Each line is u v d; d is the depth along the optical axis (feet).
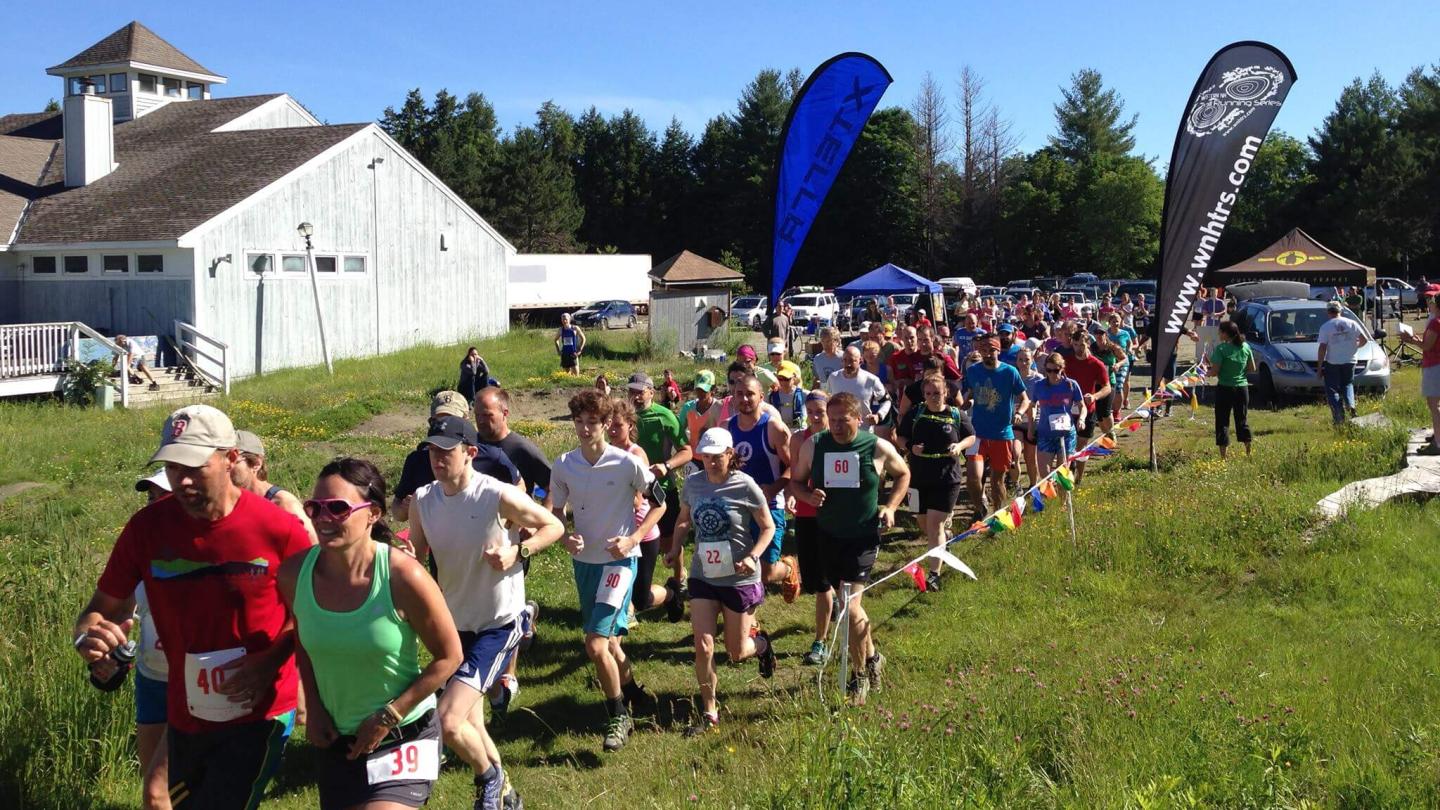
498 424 21.47
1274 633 24.07
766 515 20.53
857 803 14.08
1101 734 17.34
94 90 121.60
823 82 34.55
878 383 34.09
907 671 22.90
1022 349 42.50
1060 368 37.01
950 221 247.91
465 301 109.40
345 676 12.10
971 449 34.24
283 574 12.28
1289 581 27.48
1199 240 37.78
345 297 96.73
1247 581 28.35
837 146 34.55
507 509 16.33
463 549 16.30
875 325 49.55
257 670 12.60
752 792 15.60
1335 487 35.45
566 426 63.67
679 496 27.76
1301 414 59.41
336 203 95.45
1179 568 29.19
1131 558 29.81
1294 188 243.60
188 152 101.86
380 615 11.96
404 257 102.37
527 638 17.38
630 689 21.59
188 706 12.71
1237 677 20.39
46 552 25.72
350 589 12.02
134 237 84.17
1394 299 141.59
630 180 292.61
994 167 252.62
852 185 253.85
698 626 20.31
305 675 12.38
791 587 23.79
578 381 80.07
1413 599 25.57
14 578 23.27
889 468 21.88
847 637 20.52
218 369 84.94
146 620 14.44
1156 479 39.45
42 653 19.12
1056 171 257.55
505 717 21.42
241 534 12.55
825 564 21.95
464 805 17.37
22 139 108.78
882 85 34.24
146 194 92.99
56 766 17.07
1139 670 20.38
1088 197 250.37
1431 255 235.40
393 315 101.55
